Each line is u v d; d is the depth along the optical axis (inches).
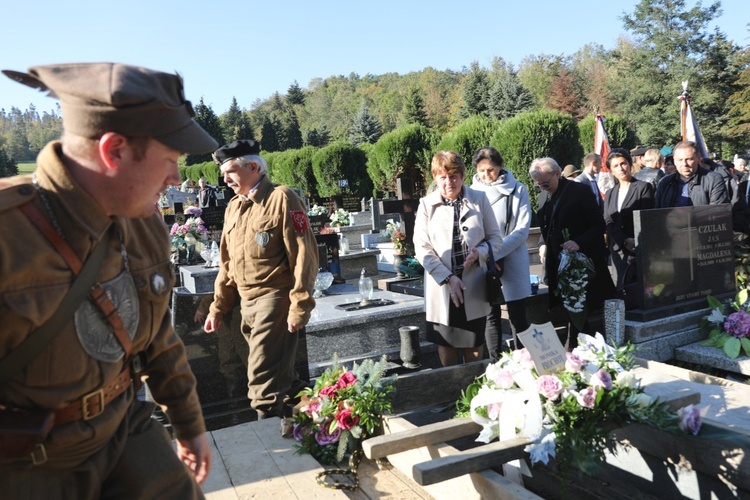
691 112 387.9
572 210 209.3
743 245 259.3
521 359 113.6
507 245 191.3
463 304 171.9
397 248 350.9
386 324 225.5
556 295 213.5
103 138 51.5
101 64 53.7
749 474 94.8
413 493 110.5
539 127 655.8
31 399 52.4
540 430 100.3
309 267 138.7
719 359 191.6
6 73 54.3
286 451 124.7
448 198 173.8
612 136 962.7
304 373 165.6
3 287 48.4
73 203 52.4
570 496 119.4
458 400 135.3
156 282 62.1
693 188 232.8
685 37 1740.9
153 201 57.0
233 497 105.1
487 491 93.4
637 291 209.0
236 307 163.8
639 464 115.2
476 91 1989.4
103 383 56.5
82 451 56.2
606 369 112.5
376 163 989.2
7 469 53.1
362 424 125.7
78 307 52.7
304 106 5103.3
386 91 5231.3
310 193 1168.2
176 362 70.7
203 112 2728.8
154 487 62.0
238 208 147.3
